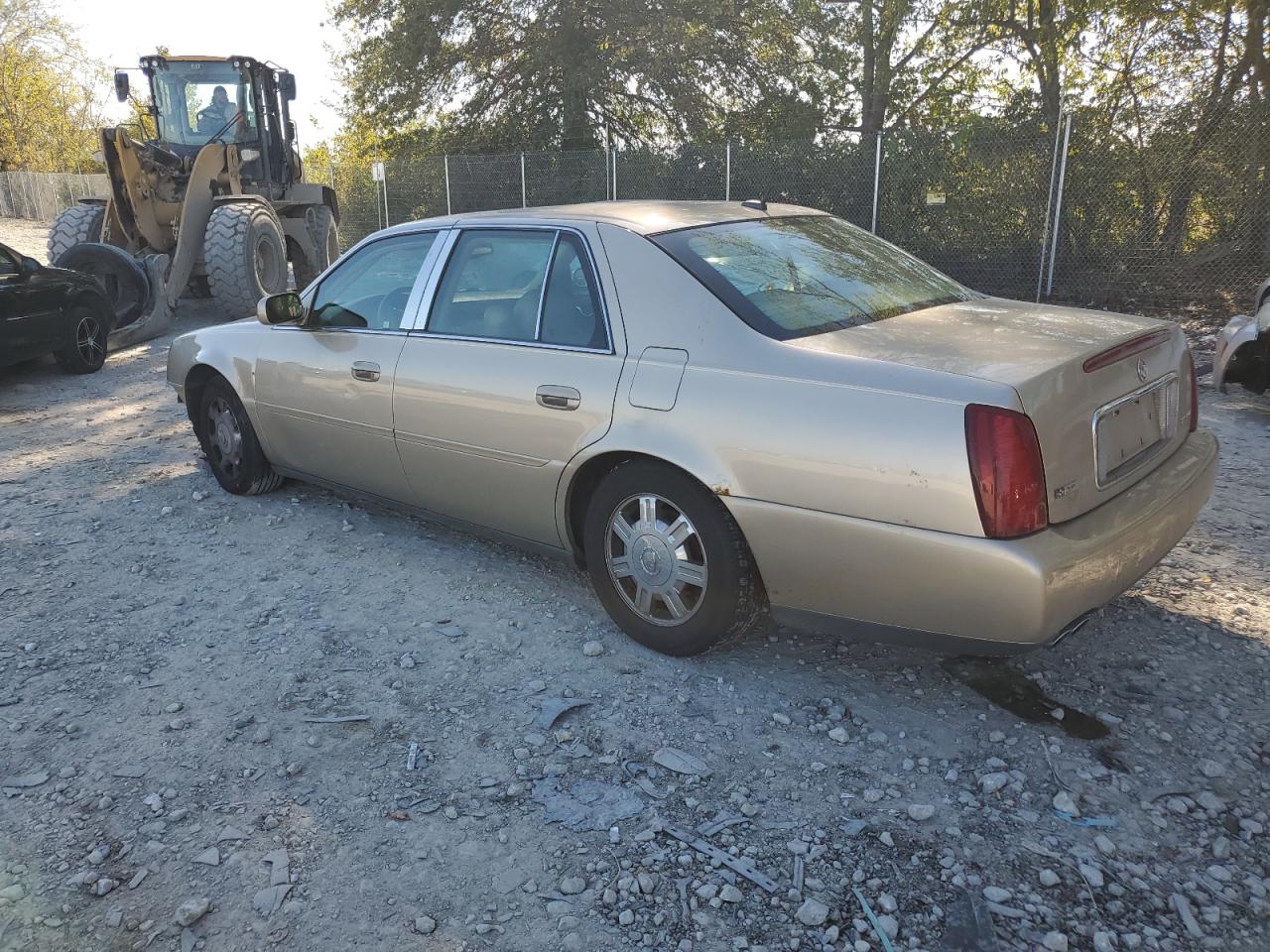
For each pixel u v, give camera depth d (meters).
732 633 3.39
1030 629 2.72
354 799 2.84
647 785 2.87
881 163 15.30
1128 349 3.12
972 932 2.28
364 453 4.56
